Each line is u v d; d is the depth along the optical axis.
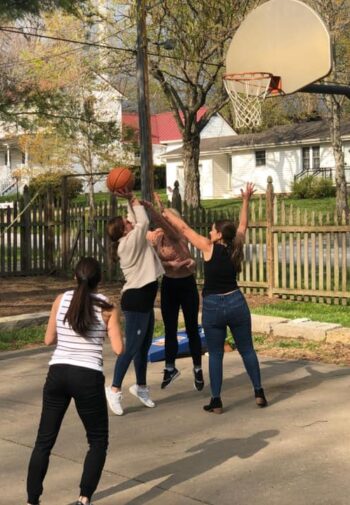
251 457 4.55
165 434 5.11
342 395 6.00
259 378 5.73
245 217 6.00
